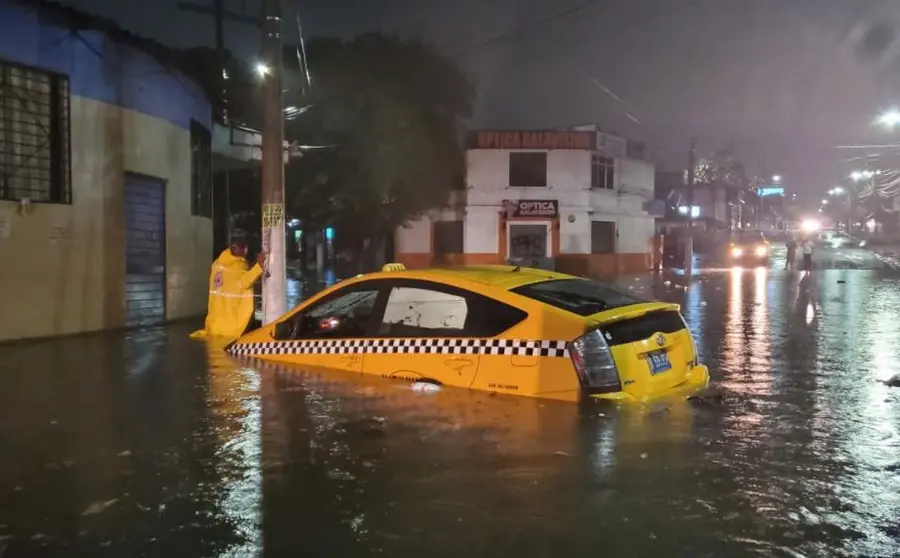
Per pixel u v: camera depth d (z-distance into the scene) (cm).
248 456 523
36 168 1133
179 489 464
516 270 758
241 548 382
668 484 462
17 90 1100
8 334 1088
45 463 515
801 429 585
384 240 3988
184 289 1483
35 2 1107
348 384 714
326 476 482
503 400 640
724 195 6562
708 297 1955
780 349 1022
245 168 2106
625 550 374
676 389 669
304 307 829
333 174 3061
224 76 2075
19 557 374
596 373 611
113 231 1259
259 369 803
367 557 370
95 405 676
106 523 414
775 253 5269
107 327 1251
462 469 489
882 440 557
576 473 480
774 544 380
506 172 4053
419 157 3312
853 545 379
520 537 389
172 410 653
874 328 1259
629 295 720
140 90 1327
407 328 726
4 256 1077
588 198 4059
